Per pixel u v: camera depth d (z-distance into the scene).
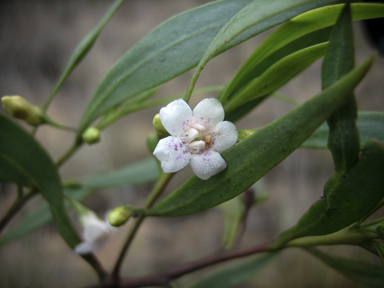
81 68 0.28
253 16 0.05
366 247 0.06
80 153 0.23
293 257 0.17
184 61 0.07
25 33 0.30
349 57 0.05
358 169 0.05
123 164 0.23
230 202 0.09
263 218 0.21
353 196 0.05
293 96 0.24
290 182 0.22
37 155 0.07
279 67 0.06
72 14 0.31
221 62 0.26
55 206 0.07
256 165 0.05
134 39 0.29
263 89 0.06
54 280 0.17
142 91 0.07
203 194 0.06
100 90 0.07
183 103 0.06
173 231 0.20
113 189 0.22
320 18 0.06
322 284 0.16
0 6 0.31
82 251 0.08
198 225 0.21
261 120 0.23
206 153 0.06
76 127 0.25
